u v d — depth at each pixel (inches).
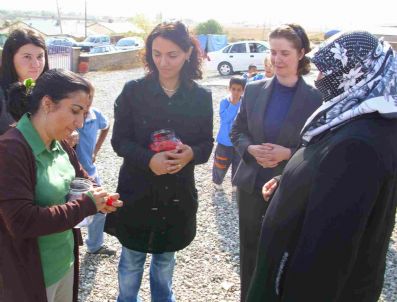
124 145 101.2
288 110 105.2
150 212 103.5
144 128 101.0
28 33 112.1
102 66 921.5
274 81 109.4
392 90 59.2
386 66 60.8
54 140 80.9
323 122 63.1
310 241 56.1
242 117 116.8
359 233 54.1
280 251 63.1
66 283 87.4
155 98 99.3
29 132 74.7
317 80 67.2
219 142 217.8
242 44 815.7
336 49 61.9
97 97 527.8
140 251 106.2
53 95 72.9
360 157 54.0
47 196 76.6
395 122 58.5
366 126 56.5
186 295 132.3
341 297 61.6
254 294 67.3
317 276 55.7
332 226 54.5
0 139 72.4
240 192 110.9
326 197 55.3
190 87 101.6
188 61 100.4
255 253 108.3
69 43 1192.2
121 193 105.2
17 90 77.7
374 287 62.7
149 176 101.7
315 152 60.4
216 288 136.6
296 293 57.7
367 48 60.5
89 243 149.8
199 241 168.1
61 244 82.7
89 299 127.5
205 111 103.7
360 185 53.5
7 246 74.0
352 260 55.2
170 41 93.0
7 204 69.5
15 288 74.9
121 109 101.7
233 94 208.7
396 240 170.9
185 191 104.9
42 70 116.6
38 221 71.2
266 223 67.1
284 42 102.0
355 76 61.1
